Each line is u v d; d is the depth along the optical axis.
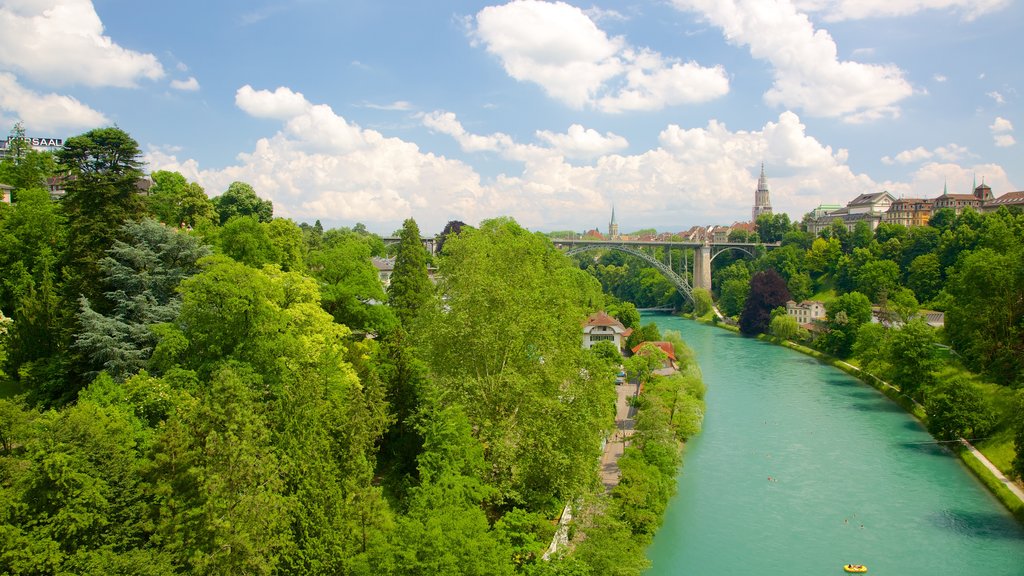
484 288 44.19
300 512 26.27
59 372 37.22
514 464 39.16
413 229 74.00
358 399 31.81
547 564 31.30
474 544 26.11
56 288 45.19
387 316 63.25
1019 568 40.94
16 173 86.19
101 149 48.81
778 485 53.78
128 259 41.84
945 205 188.00
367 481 28.89
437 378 42.84
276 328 37.91
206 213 85.62
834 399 81.94
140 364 36.91
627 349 106.44
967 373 77.06
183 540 23.19
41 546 21.39
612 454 56.34
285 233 67.69
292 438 28.00
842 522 47.12
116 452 25.36
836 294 154.12
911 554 42.62
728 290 166.62
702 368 103.44
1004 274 78.88
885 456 60.59
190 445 25.14
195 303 35.88
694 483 54.25
